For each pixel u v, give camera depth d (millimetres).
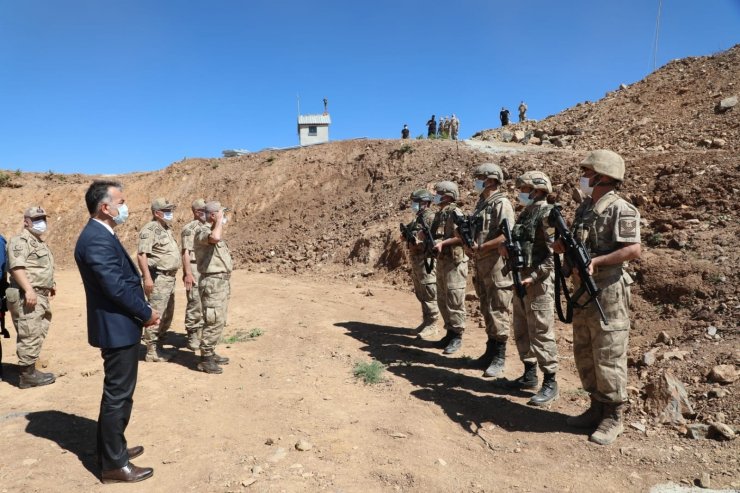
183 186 25078
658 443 3938
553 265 4840
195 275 6852
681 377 4941
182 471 3660
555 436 4203
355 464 3742
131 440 4168
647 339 6152
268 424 4477
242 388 5430
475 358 6449
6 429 4402
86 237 3486
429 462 3771
